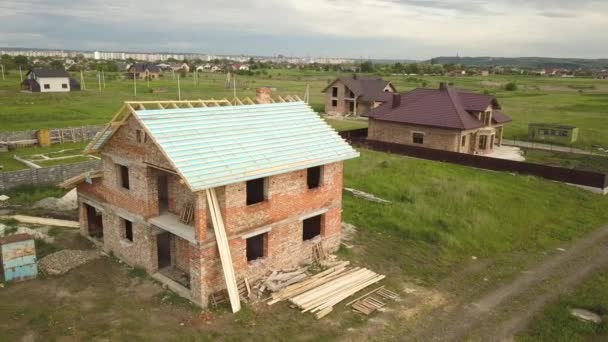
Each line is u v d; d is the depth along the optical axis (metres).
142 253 18.12
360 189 29.88
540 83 143.25
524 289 18.08
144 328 14.54
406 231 23.16
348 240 22.30
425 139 43.31
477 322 15.70
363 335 14.70
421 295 17.42
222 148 16.72
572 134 48.28
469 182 31.48
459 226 23.70
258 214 17.03
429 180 32.25
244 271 16.95
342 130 53.38
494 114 47.19
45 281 17.39
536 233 23.89
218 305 15.93
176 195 17.80
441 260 20.53
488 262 20.45
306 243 19.41
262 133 18.59
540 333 15.06
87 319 14.91
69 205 25.67
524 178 33.72
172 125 16.72
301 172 18.50
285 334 14.53
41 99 70.38
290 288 17.02
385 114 46.31
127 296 16.42
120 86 99.88
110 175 18.97
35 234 21.50
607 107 77.06
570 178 32.72
